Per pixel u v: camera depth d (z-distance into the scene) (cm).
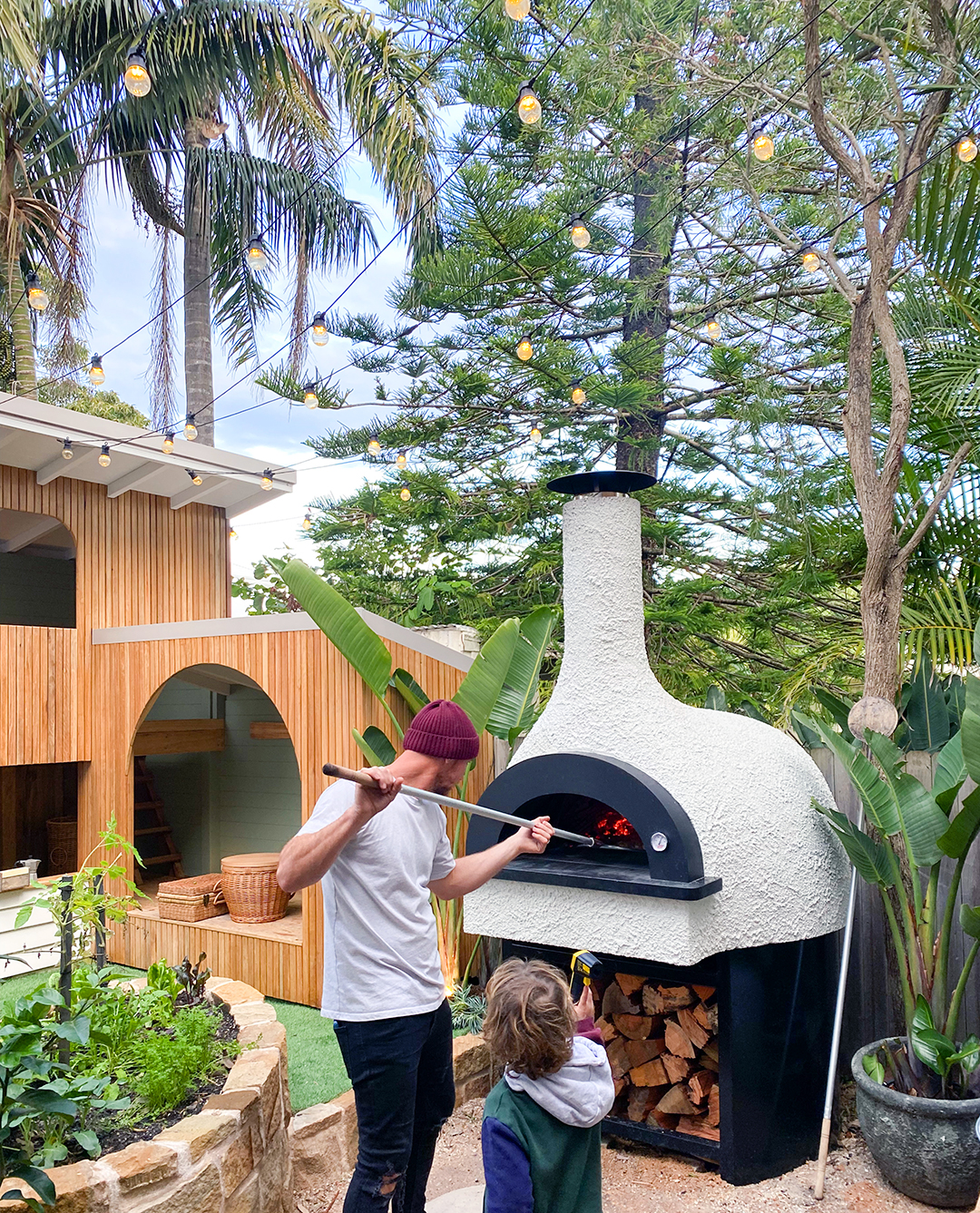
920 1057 324
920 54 496
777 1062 336
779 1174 333
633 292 808
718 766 358
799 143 658
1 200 1039
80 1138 252
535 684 551
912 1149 306
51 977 320
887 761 356
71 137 1137
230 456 725
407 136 1005
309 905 523
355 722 520
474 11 761
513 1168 181
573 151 741
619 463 873
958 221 470
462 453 967
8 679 630
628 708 360
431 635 652
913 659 487
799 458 703
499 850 256
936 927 400
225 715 808
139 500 746
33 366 1062
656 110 674
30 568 906
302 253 1259
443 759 234
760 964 334
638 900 318
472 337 895
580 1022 222
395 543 1006
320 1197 319
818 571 725
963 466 527
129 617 723
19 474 662
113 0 1050
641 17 585
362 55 1038
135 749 711
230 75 1116
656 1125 344
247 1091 284
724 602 887
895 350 409
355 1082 213
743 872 331
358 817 195
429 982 221
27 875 594
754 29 541
